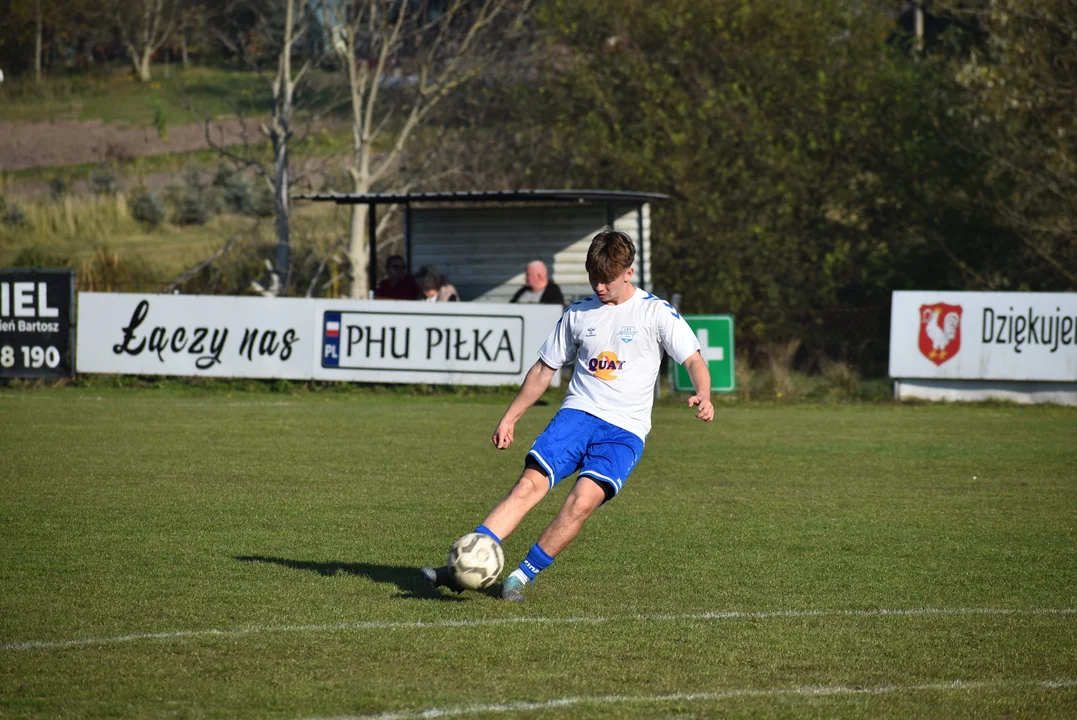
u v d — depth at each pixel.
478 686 16.59
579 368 21.45
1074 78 78.62
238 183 142.00
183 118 188.25
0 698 15.94
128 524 28.36
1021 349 61.91
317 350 63.56
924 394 63.47
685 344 20.92
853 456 42.91
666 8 89.38
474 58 95.06
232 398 61.00
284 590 22.11
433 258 79.19
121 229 133.50
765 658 18.17
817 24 88.75
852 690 16.67
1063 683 17.09
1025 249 83.88
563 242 76.19
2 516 29.08
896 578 23.83
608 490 20.97
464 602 21.33
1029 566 25.08
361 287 88.81
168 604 20.98
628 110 91.12
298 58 103.44
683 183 86.44
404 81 98.56
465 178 98.88
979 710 15.89
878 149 87.38
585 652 18.33
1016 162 79.25
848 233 88.69
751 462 41.22
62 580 22.69
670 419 55.41
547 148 94.19
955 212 85.81
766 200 85.81
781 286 86.69
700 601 21.70
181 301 64.19
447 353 62.50
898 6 95.50
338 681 16.75
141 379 65.31
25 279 64.56
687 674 17.30
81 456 39.59
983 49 86.62
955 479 37.69
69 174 160.88
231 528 28.12
